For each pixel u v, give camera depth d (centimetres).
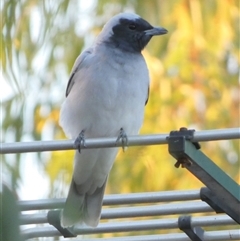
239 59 1276
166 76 1234
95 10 1249
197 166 589
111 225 728
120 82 880
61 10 1129
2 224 379
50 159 1119
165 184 1185
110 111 877
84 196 886
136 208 712
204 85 1242
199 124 1223
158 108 1214
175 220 706
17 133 1120
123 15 965
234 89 1280
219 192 607
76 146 640
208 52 1255
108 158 884
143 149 1191
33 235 530
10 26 872
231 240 707
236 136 585
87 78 877
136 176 1187
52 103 1191
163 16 1252
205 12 1270
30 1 1097
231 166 1229
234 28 1287
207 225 692
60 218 690
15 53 873
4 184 391
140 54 938
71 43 1204
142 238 723
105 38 942
